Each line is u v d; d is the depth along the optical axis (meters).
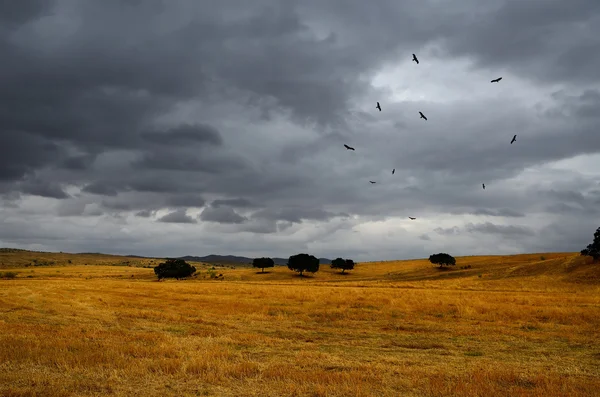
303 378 10.70
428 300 33.03
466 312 26.56
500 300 33.94
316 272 128.25
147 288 47.12
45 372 11.05
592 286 55.31
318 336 19.17
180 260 109.50
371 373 11.41
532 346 16.92
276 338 18.00
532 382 10.90
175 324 22.08
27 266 184.25
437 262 116.44
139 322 22.48
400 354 14.93
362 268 140.12
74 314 25.16
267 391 9.82
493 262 112.12
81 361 12.02
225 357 13.21
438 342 17.80
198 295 38.47
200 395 9.56
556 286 57.16
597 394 9.71
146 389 9.91
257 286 54.41
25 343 14.17
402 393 9.71
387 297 35.88
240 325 22.19
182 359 12.70
